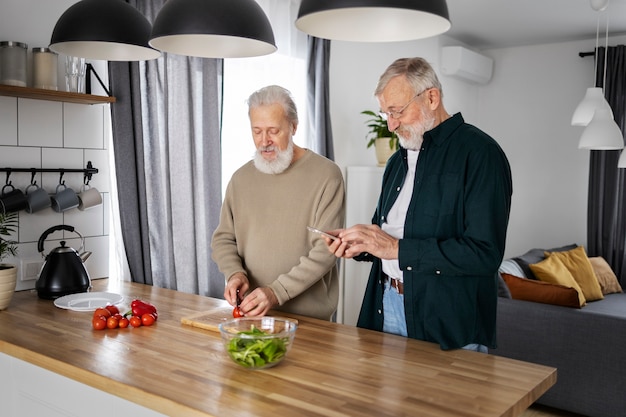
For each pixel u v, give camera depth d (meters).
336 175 2.18
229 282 2.11
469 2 4.45
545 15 4.80
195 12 1.61
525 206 6.02
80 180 2.67
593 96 3.80
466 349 1.81
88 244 2.73
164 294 2.48
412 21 1.50
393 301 2.03
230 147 3.52
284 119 2.11
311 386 1.41
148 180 2.82
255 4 1.73
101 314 1.94
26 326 1.93
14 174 2.44
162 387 1.39
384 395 1.36
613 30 5.26
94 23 1.87
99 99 2.50
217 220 3.12
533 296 3.76
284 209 2.18
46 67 2.41
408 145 1.96
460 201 1.85
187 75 2.95
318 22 1.50
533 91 5.91
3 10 2.38
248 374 1.49
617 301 4.66
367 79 4.72
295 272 2.04
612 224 5.39
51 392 1.68
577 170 5.71
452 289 1.85
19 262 2.47
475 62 5.63
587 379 3.47
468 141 1.87
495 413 1.28
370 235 1.80
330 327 1.97
